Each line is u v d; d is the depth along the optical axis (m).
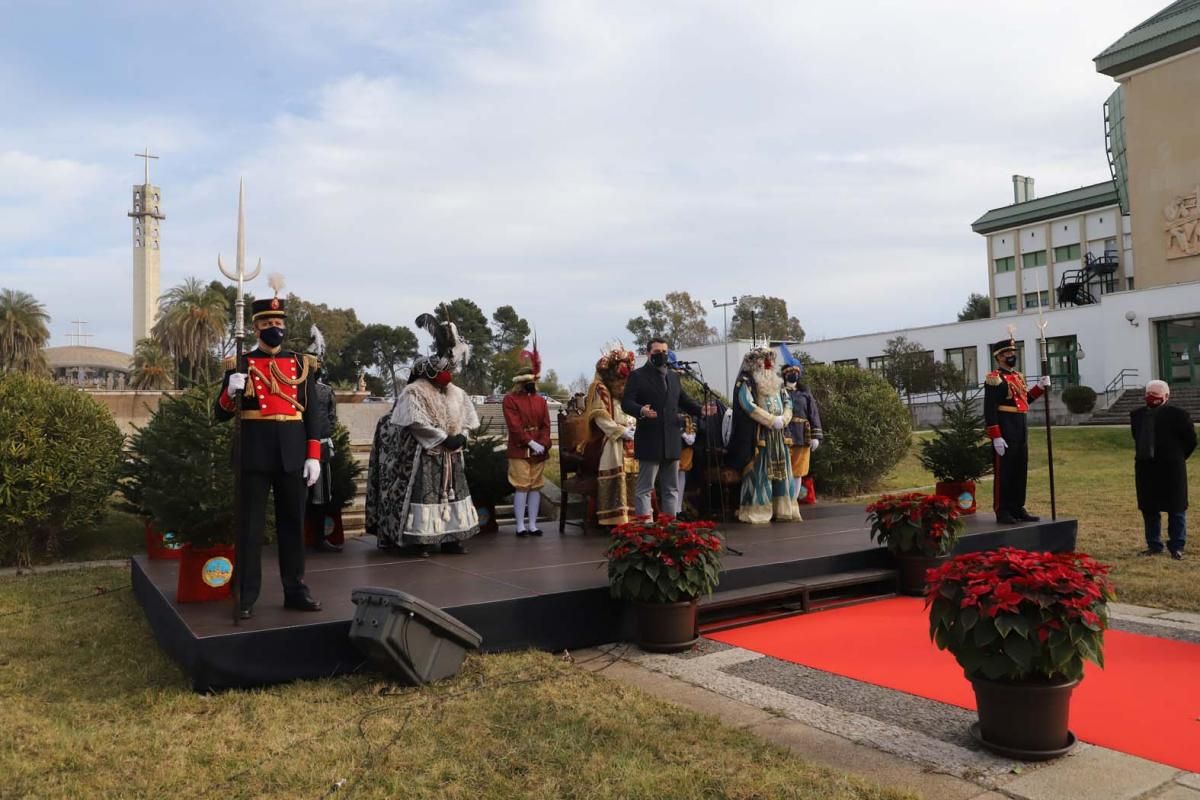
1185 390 27.41
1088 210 41.44
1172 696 4.68
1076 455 20.09
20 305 50.50
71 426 9.64
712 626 6.24
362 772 3.72
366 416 17.09
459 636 4.99
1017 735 3.83
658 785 3.57
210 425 5.74
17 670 5.28
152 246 86.31
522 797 3.50
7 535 9.25
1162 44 29.25
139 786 3.61
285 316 5.46
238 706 4.52
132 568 7.69
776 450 9.38
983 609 3.73
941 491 10.03
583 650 5.80
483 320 55.50
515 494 8.88
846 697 4.74
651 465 8.25
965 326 36.28
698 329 59.34
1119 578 7.80
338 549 8.01
